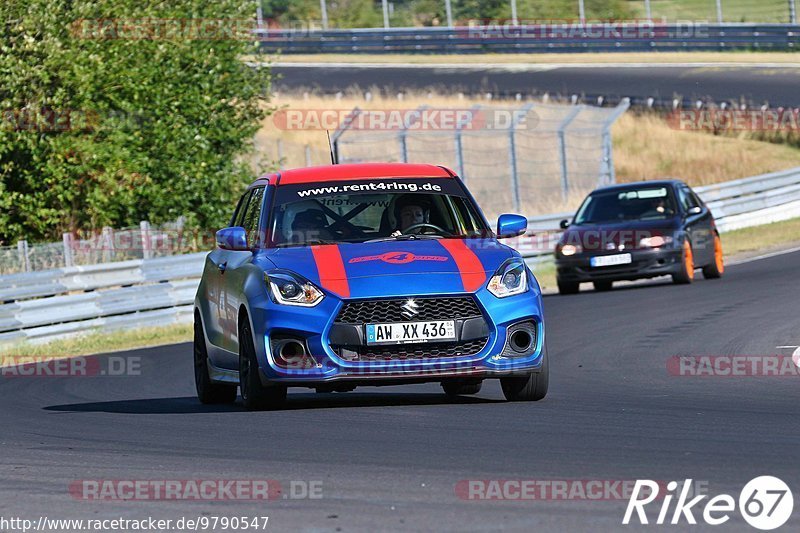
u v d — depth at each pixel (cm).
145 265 6769
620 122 14975
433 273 2998
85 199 8006
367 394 3659
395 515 1838
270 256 3159
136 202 8406
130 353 5509
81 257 6994
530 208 11156
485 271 3034
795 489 1925
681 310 5594
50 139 7675
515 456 2305
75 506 2025
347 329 2941
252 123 9206
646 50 18488
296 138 14325
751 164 14038
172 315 6869
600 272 6881
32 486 2228
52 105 7669
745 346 4312
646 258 6819
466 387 3509
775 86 15838
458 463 2252
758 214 10844
